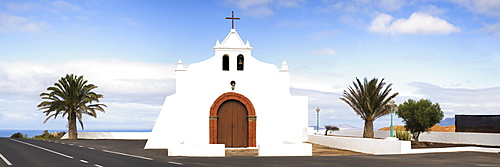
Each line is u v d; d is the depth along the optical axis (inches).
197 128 1162.0
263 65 1204.5
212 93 1176.2
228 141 1178.0
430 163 751.1
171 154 936.9
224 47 1188.5
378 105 1400.1
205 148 939.3
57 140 1574.8
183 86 1173.7
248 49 1198.3
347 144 1138.7
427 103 1187.9
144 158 857.5
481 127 1262.3
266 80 1198.3
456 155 920.3
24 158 828.0
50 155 900.6
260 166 710.5
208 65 1182.9
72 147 1170.6
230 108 1187.9
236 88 1186.0
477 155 919.0
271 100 1191.6
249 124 1174.3
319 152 1069.1
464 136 1254.9
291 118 1192.8
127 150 1086.4
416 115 1168.8
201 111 1167.6
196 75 1178.6
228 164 740.7
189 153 938.7
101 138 1754.4
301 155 954.1
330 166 710.5
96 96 1785.2
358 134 1681.8
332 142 1230.9
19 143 1321.4
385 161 791.1
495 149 1003.3
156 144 1147.9
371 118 1411.2
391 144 988.6
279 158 871.7
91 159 819.4
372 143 1035.9
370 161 791.7
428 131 1267.2
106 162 764.6
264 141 1175.6
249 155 969.5
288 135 1184.8
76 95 1744.6
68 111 1708.9
